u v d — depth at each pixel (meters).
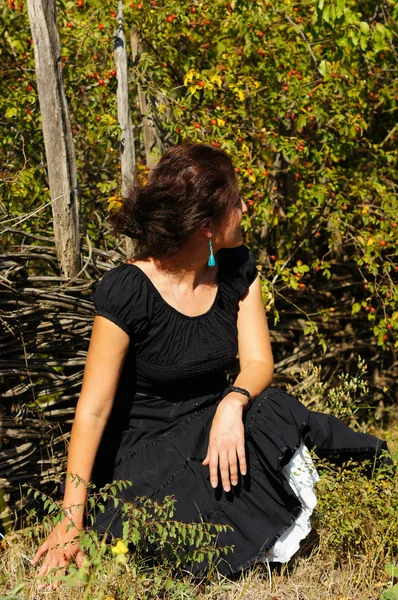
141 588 1.87
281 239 3.67
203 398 2.17
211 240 2.07
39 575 1.91
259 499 2.05
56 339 2.49
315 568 2.15
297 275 3.28
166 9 3.18
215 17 3.42
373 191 3.61
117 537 1.94
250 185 3.31
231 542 2.01
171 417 2.14
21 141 3.48
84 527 2.01
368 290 3.79
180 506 2.02
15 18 3.40
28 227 3.05
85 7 3.24
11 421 2.40
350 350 3.83
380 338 3.39
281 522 2.04
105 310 2.04
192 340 2.11
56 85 2.41
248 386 2.13
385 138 3.88
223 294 2.23
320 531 2.20
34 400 2.44
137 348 2.09
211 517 2.03
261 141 3.60
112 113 3.04
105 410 2.05
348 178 3.70
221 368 2.19
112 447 2.14
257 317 2.31
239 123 3.59
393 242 3.52
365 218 3.39
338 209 3.40
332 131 3.66
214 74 3.27
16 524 2.41
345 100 3.47
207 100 3.42
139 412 2.15
